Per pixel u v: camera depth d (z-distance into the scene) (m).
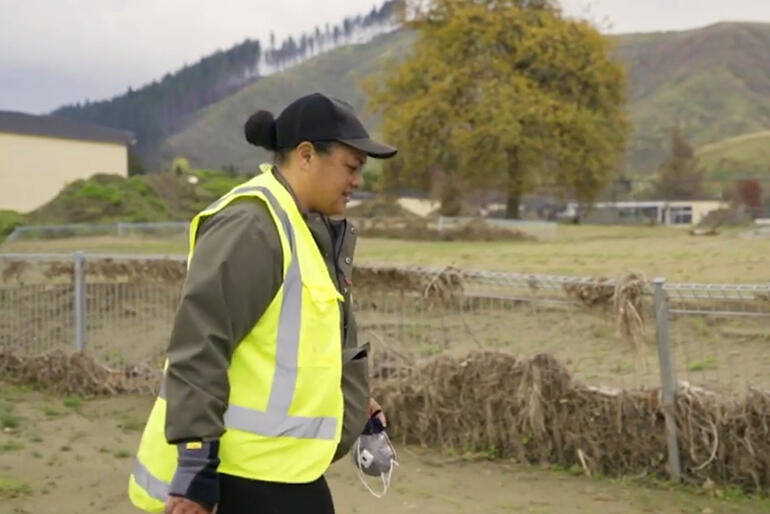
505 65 37.03
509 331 7.22
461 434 7.21
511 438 6.98
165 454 3.28
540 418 6.80
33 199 49.75
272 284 3.19
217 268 3.10
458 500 6.24
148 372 9.31
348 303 3.59
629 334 6.52
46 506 6.26
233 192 3.31
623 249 15.65
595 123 37.75
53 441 7.86
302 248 3.28
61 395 9.47
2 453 7.49
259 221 3.20
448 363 7.23
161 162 122.94
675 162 64.56
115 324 9.61
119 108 156.75
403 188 39.69
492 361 7.04
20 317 10.14
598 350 6.92
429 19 38.91
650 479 6.45
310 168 3.38
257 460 3.19
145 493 3.29
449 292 7.45
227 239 3.14
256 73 183.62
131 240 27.47
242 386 3.22
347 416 3.52
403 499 6.28
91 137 52.53
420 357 7.56
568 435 6.75
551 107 36.91
